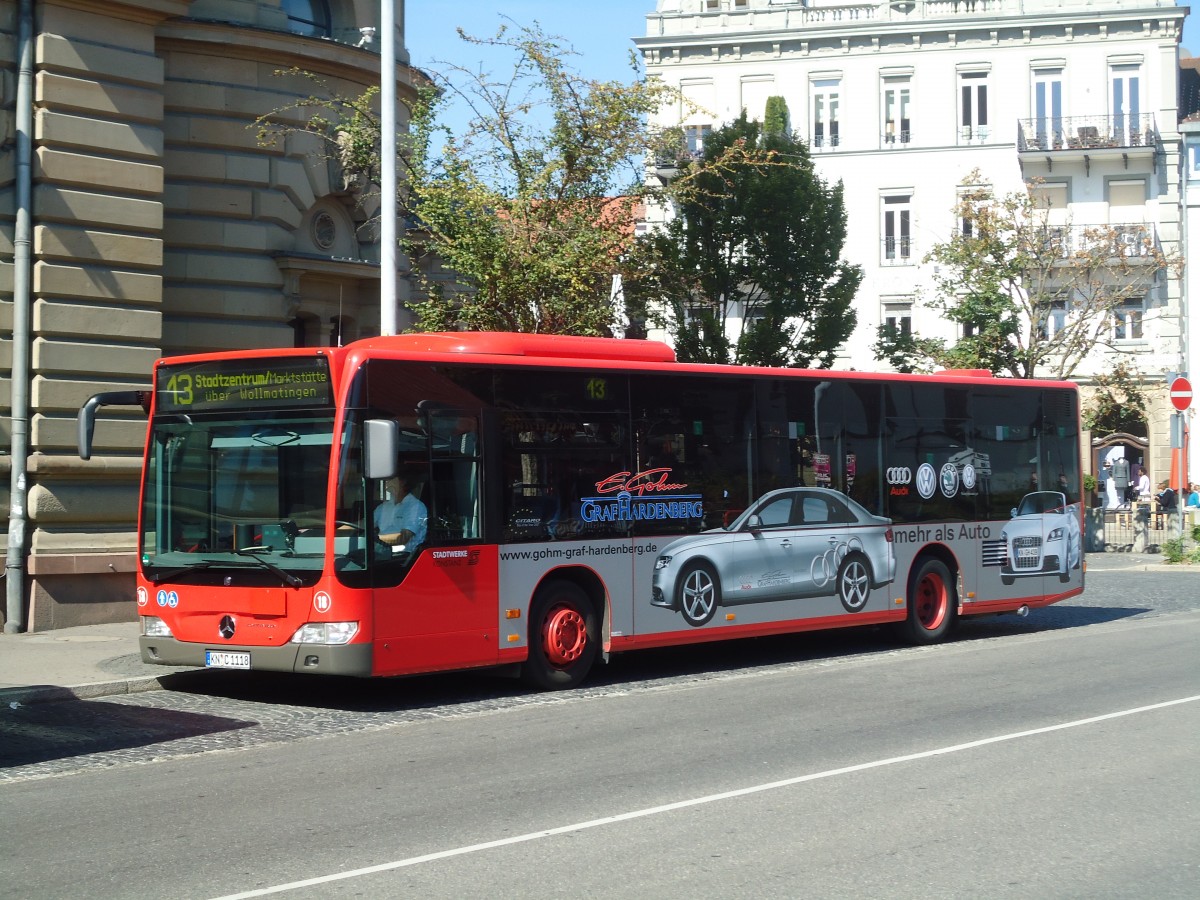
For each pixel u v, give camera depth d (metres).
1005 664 14.85
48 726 11.30
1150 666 14.44
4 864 6.98
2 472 16.22
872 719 11.24
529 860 6.89
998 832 7.46
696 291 34.47
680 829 7.52
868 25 50.81
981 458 17.78
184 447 12.60
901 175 50.94
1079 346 42.22
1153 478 49.38
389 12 16.42
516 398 13.03
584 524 13.48
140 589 12.72
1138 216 49.56
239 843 7.34
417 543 12.12
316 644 11.68
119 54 17.14
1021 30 49.91
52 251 16.48
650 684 13.79
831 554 15.80
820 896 6.26
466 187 18.73
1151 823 7.67
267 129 18.97
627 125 19.62
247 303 19.12
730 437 14.86
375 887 6.42
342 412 11.80
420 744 10.43
